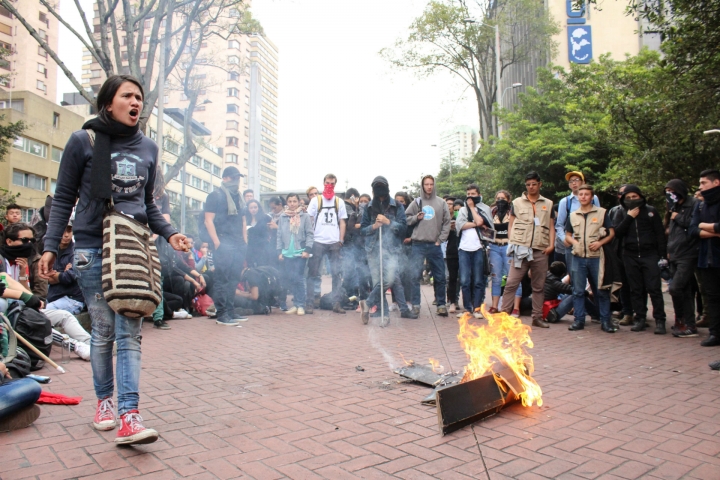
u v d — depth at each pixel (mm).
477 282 8328
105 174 2879
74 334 5430
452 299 9453
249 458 2709
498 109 24734
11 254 5535
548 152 20422
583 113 21609
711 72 9031
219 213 7488
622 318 8102
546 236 7449
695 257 6559
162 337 6543
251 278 8906
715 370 4820
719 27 8422
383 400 3783
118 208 2965
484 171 28406
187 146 18719
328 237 9016
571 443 2969
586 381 4410
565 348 5922
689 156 10727
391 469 2594
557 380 4445
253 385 4199
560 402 3787
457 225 8500
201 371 4691
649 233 7098
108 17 14422
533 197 7457
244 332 6984
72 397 3830
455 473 2555
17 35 48469
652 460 2729
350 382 4309
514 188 22578
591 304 8039
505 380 3598
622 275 7809
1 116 23844
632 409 3621
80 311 6016
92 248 2977
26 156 35625
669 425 3287
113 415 3180
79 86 14164
